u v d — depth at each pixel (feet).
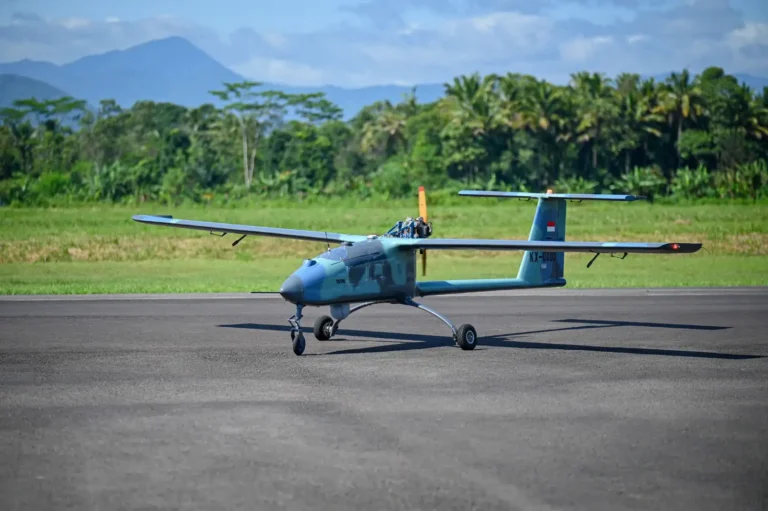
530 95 473.26
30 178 448.65
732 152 449.48
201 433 40.57
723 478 33.86
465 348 66.80
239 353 65.10
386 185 417.08
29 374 56.03
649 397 48.91
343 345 69.72
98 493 32.04
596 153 471.21
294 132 574.15
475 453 37.14
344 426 41.88
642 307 100.17
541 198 79.71
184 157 479.00
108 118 646.74
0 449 37.83
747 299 110.22
